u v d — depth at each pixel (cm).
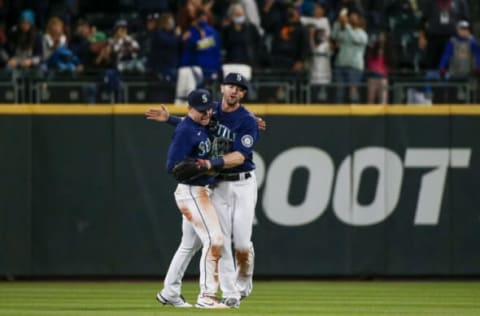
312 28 5975
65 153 5397
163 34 5606
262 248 5431
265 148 5425
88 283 5359
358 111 5453
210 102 3531
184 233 3678
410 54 6144
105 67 5809
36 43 5866
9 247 5381
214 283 3631
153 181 5416
